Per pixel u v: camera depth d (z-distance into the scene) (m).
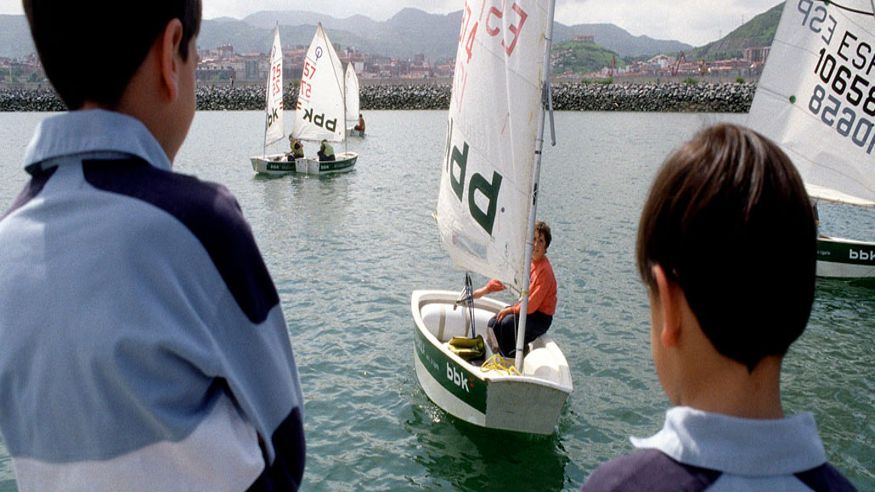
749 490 0.98
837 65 12.00
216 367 1.25
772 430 1.00
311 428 7.68
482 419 7.18
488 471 6.75
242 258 1.30
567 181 27.98
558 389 6.72
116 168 1.30
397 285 13.73
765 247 0.97
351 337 10.68
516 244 6.91
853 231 20.09
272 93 29.86
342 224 19.78
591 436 7.45
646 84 95.75
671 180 1.08
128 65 1.32
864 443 7.33
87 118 1.30
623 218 20.47
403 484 6.61
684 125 58.88
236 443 1.28
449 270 14.94
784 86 12.70
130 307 1.19
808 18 12.19
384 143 45.50
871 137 11.94
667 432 1.06
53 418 1.23
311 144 44.00
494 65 6.70
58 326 1.20
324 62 30.75
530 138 6.54
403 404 8.15
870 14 11.48
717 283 0.99
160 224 1.23
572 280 13.96
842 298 12.17
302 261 15.66
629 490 1.03
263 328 1.35
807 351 9.84
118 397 1.20
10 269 1.25
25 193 1.35
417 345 8.41
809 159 12.71
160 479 1.24
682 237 1.03
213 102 89.38
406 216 21.00
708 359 1.05
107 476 1.23
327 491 6.53
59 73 1.33
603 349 10.11
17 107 91.06
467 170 7.34
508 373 6.98
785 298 0.98
